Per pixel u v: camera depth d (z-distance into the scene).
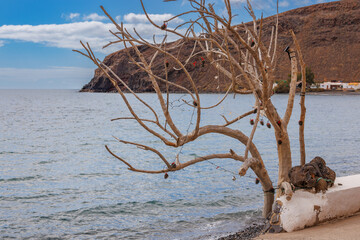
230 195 11.76
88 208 10.72
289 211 6.29
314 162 6.61
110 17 5.53
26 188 13.30
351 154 19.72
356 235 5.62
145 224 9.24
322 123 41.69
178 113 63.09
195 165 17.20
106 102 127.56
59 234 8.67
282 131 7.22
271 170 15.39
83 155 21.39
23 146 25.50
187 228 8.82
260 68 6.30
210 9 6.46
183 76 107.50
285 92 170.00
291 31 7.25
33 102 127.81
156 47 5.73
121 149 23.91
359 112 63.44
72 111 74.81
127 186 13.45
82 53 5.73
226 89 7.13
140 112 69.31
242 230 8.36
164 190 12.70
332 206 6.55
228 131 7.23
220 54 6.98
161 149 23.75
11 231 8.87
